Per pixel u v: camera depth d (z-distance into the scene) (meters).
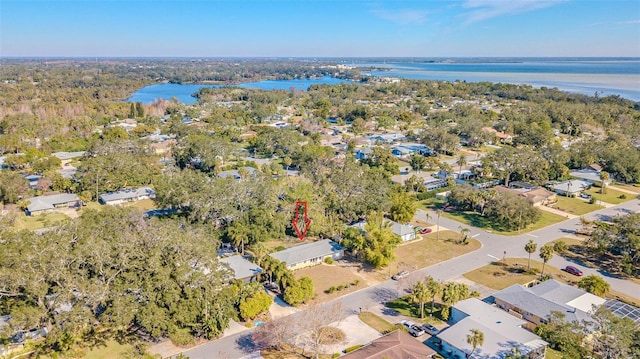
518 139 190.50
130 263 61.16
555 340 59.62
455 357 58.50
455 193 117.44
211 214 94.44
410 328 64.50
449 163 166.00
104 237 67.50
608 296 74.94
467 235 101.19
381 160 157.12
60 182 121.50
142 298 60.50
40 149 162.25
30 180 132.12
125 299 57.84
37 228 99.12
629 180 142.62
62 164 150.38
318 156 147.25
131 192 121.69
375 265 83.31
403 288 76.00
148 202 119.06
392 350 55.75
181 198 94.75
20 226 99.88
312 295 72.25
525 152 140.50
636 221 87.19
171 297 60.19
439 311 70.19
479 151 187.88
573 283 79.25
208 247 69.12
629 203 124.12
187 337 60.69
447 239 98.94
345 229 94.50
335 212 103.06
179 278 61.38
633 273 83.25
